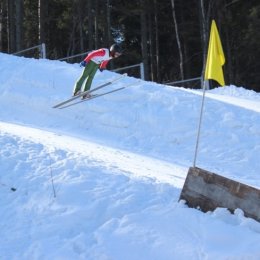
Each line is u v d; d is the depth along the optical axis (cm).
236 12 3600
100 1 3712
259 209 607
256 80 3666
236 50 3622
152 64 3681
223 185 632
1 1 3647
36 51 3556
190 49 3875
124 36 4050
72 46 4094
